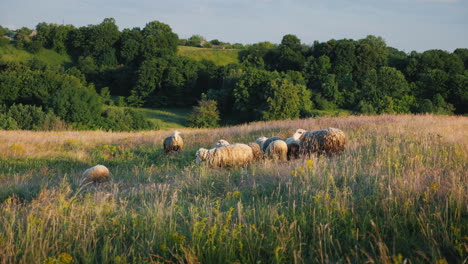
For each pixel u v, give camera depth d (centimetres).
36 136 2228
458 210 484
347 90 7275
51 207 604
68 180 1023
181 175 995
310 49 10356
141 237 491
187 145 1686
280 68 10012
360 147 1007
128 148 1705
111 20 11150
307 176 696
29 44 10269
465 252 401
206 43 14362
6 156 1486
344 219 492
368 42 10000
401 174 700
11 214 579
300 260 409
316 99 6825
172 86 7844
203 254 432
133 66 9419
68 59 10512
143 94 7756
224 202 674
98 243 488
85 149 1752
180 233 494
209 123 6262
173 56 8588
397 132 1273
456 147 901
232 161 1023
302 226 486
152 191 786
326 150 983
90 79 9281
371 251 424
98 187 895
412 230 467
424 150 912
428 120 1652
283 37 10781
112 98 8456
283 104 5659
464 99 6744
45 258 418
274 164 935
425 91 7169
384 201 526
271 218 502
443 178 638
